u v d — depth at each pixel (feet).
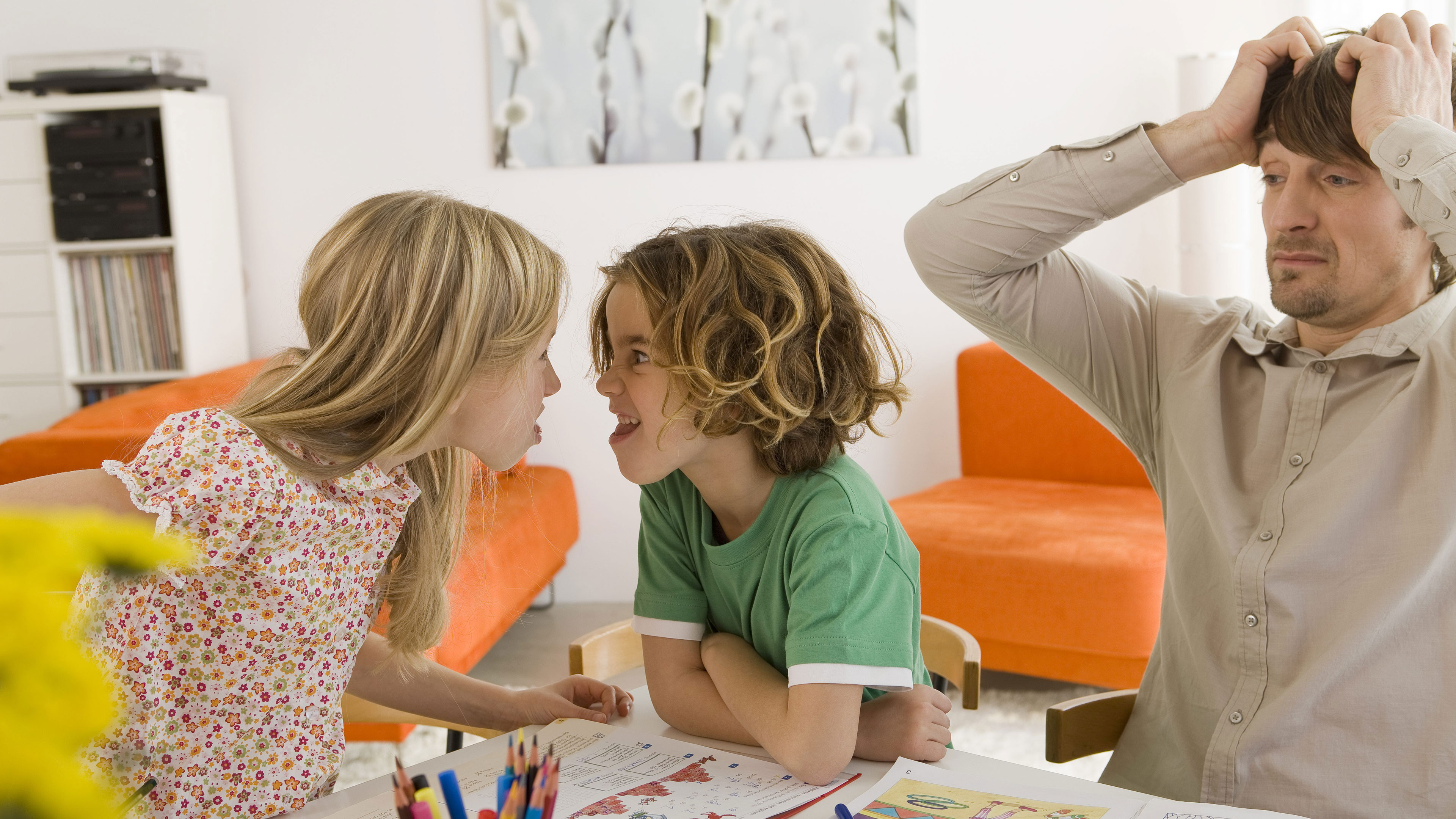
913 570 3.56
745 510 3.56
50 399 11.97
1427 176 3.16
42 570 1.16
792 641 3.17
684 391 3.21
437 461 3.57
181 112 11.55
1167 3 11.36
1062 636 8.18
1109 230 11.85
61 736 1.07
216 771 3.00
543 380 3.28
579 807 2.90
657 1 11.87
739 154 12.01
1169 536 4.04
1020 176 4.11
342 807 3.08
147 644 2.86
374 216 3.01
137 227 11.57
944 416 12.13
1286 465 3.66
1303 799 3.46
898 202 11.96
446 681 3.83
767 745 3.17
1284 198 3.60
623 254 3.51
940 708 3.34
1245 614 3.62
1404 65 3.36
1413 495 3.40
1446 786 3.31
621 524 12.50
